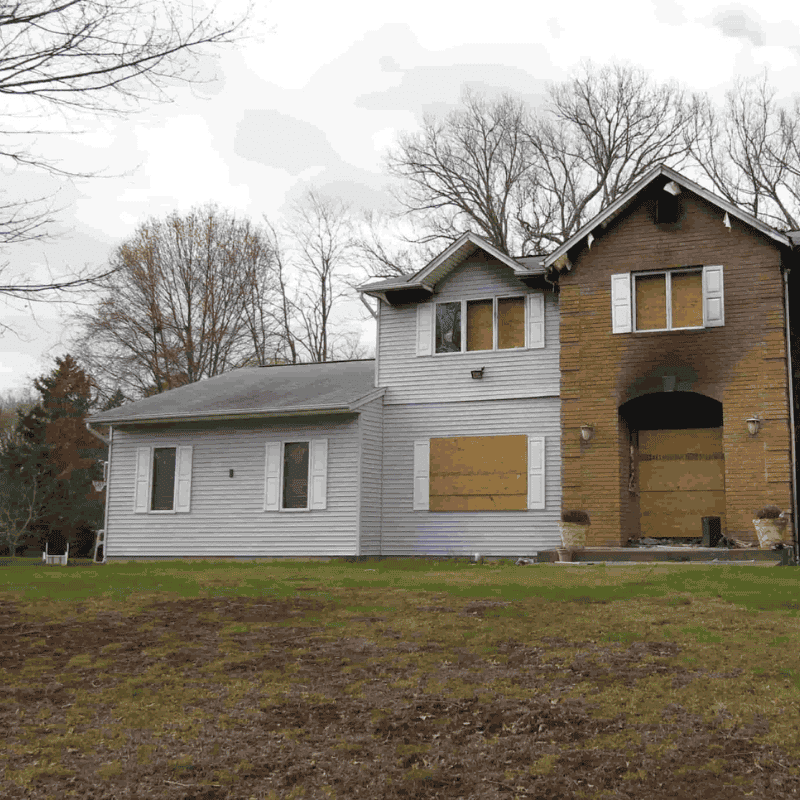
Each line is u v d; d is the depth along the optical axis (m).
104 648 9.78
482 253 24.23
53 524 41.22
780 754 6.55
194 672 8.88
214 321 44.12
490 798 6.17
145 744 7.16
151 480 26.02
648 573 14.74
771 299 20.34
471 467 23.61
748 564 17.17
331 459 23.92
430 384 24.36
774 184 38.97
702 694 7.72
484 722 7.42
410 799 6.20
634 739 6.95
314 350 46.59
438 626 10.33
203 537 25.11
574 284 22.11
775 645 9.02
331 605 11.74
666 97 39.97
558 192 41.00
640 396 21.23
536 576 14.59
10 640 10.22
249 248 45.00
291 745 7.11
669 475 22.75
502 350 23.70
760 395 20.16
